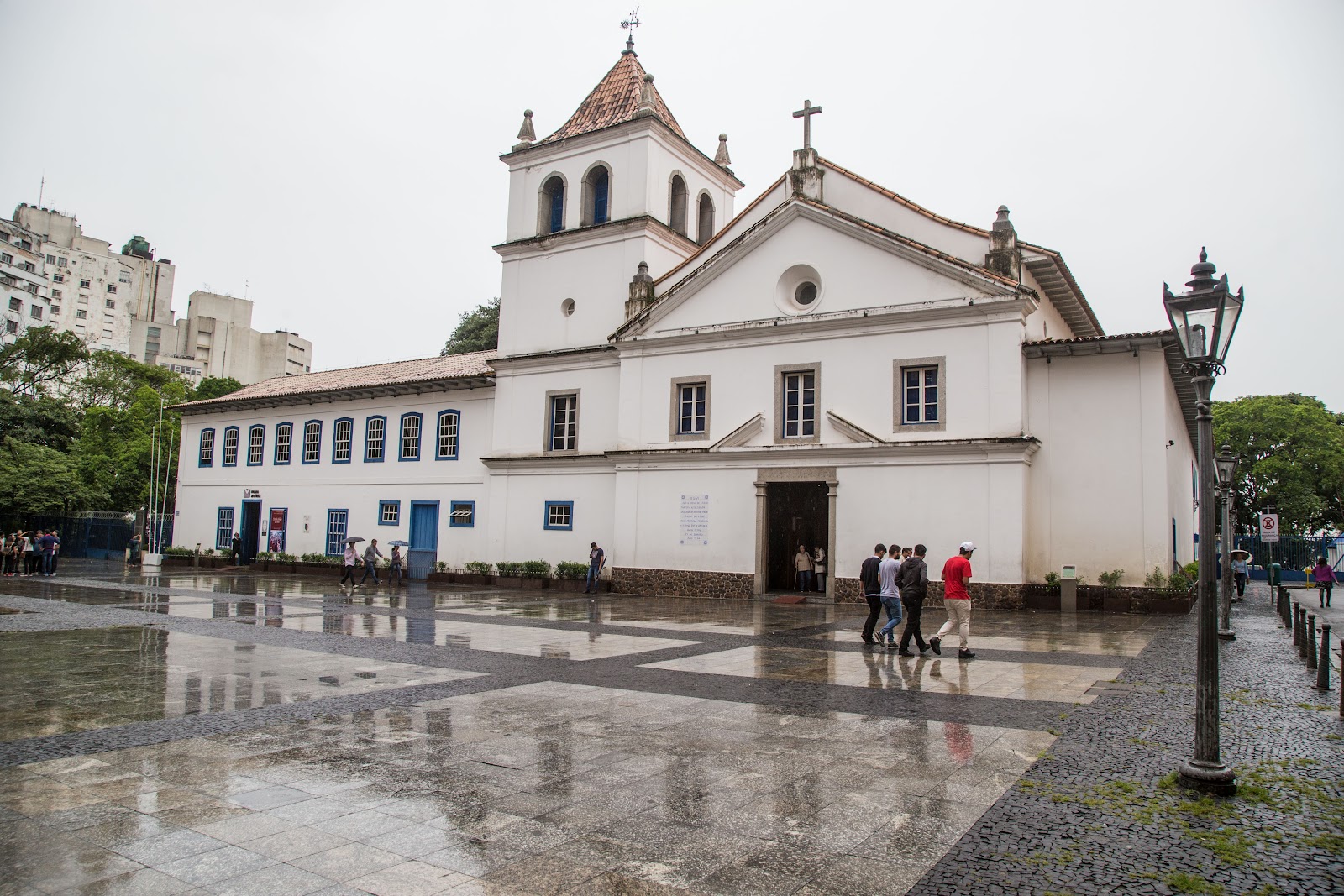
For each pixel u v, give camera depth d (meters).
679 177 30.11
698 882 4.52
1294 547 44.16
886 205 23.72
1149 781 6.38
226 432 39.00
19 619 16.36
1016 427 21.05
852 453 22.81
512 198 31.16
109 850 4.82
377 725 7.88
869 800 5.87
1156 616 19.42
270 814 5.44
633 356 26.81
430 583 30.30
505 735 7.56
